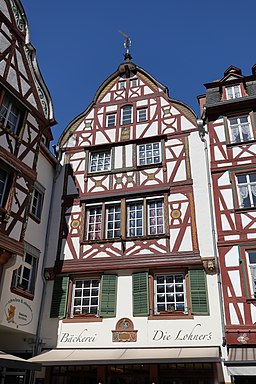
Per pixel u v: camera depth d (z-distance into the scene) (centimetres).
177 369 1024
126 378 1055
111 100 1548
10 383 1071
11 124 1155
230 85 1429
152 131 1418
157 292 1148
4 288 1015
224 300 1050
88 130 1499
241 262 1078
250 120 1298
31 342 1139
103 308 1145
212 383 984
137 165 1354
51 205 1371
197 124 1352
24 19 1309
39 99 1298
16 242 1049
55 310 1179
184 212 1221
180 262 1142
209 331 1044
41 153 1355
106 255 1220
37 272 1219
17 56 1235
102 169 1409
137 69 1588
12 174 1098
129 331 1099
